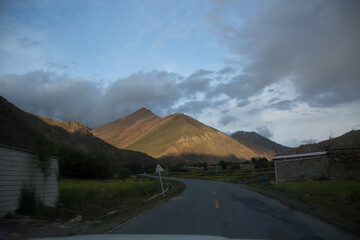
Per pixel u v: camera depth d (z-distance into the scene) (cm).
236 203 1507
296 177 3048
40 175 1403
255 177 4772
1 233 799
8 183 1130
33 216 1145
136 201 1875
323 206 1223
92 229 902
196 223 935
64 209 1316
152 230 840
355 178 2714
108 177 5869
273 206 1341
